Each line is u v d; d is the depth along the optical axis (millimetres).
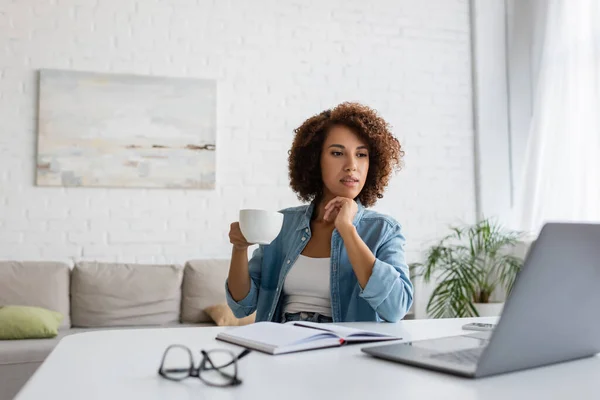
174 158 3734
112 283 3383
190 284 3492
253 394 635
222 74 3865
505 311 675
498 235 3807
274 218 1239
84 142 3619
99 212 3635
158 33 3783
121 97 3688
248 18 3926
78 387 674
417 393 639
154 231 3699
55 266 3395
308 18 4020
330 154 1503
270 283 1558
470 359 779
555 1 3695
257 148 3883
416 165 4121
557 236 671
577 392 645
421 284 4027
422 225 4094
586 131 3396
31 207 3547
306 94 3979
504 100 4227
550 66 3707
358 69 4074
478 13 4246
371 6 4129
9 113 3551
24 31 3598
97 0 3711
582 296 740
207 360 739
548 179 3682
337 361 816
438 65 4211
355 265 1284
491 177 4188
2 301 3199
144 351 911
